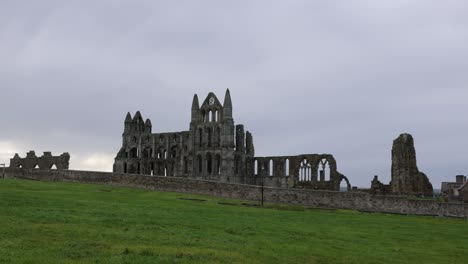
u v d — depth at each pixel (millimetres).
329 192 73875
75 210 38469
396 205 70000
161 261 21891
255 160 149875
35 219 31484
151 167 159375
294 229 38156
